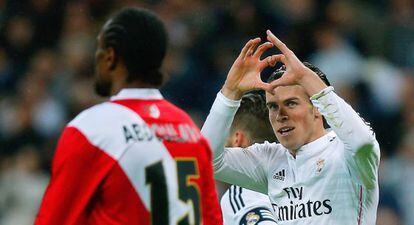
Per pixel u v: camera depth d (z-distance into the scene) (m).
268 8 38.53
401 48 39.75
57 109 37.50
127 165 12.59
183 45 38.44
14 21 41.59
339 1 39.44
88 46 39.78
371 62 38.03
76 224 12.47
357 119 14.22
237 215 16.42
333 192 14.96
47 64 39.16
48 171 34.12
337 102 14.20
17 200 33.66
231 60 37.62
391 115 36.34
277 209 15.59
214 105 15.21
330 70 36.56
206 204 13.27
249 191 16.62
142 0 40.97
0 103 38.47
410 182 33.75
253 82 14.89
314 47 37.16
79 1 41.50
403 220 33.25
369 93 36.31
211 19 39.06
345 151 14.78
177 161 12.95
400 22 40.53
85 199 12.48
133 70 12.92
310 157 15.14
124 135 12.67
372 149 14.28
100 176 12.52
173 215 12.76
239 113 17.20
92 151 12.54
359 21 39.91
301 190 15.21
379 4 41.47
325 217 14.98
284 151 15.63
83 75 38.91
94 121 12.69
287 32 37.75
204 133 15.23
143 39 12.84
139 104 12.98
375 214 15.20
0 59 40.72
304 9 38.41
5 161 35.47
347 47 37.84
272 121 15.29
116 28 12.86
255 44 14.94
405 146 34.53
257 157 15.86
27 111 37.19
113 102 12.92
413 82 37.53
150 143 12.79
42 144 36.41
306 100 15.09
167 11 39.94
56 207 12.45
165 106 13.27
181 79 36.69
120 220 12.52
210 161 13.54
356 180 14.82
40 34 41.09
